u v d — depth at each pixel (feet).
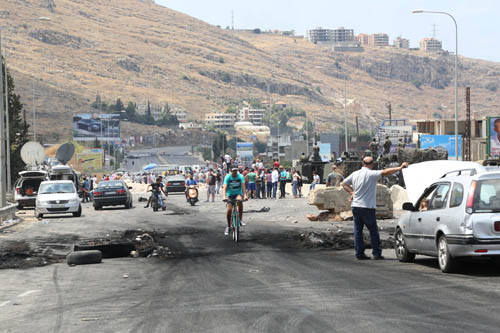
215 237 82.79
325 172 251.19
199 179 348.79
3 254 70.59
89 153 442.91
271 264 57.62
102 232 95.66
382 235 80.74
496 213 47.47
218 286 46.91
